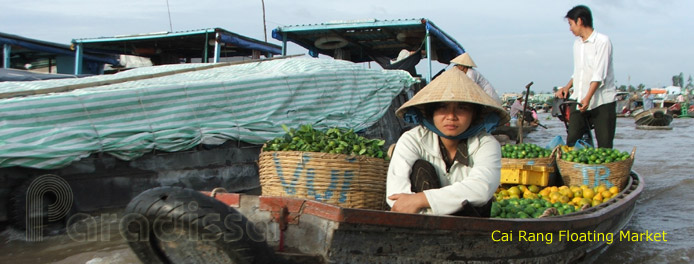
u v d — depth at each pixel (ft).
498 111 9.48
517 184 17.31
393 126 29.84
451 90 9.25
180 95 18.38
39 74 32.27
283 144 13.71
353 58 43.80
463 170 10.03
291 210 8.43
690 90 208.85
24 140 14.40
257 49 41.29
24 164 14.25
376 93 27.48
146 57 43.70
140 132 16.96
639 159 33.14
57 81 21.63
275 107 21.58
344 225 7.84
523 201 14.51
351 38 38.91
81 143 15.47
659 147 41.55
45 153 14.52
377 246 8.31
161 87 17.92
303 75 23.15
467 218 8.85
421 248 8.73
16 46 41.24
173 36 37.19
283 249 8.49
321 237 8.17
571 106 22.63
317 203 8.18
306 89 23.26
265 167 13.78
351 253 8.14
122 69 45.65
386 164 13.56
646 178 25.67
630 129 68.18
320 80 24.03
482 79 26.84
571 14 21.70
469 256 9.38
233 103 20.11
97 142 15.87
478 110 9.84
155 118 17.60
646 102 108.99
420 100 9.44
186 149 18.31
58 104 15.37
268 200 8.68
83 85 18.85
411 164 10.05
